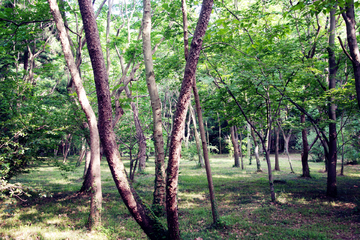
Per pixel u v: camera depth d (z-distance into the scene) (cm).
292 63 832
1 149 547
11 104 784
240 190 1082
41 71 1146
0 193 434
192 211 745
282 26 525
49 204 861
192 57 326
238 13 926
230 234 548
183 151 2520
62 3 880
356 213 686
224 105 960
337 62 921
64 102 1034
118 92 995
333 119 918
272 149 3831
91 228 596
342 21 1036
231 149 3073
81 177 1605
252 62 744
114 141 339
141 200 357
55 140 914
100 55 332
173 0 849
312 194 949
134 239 536
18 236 545
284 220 647
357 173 1504
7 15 719
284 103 949
